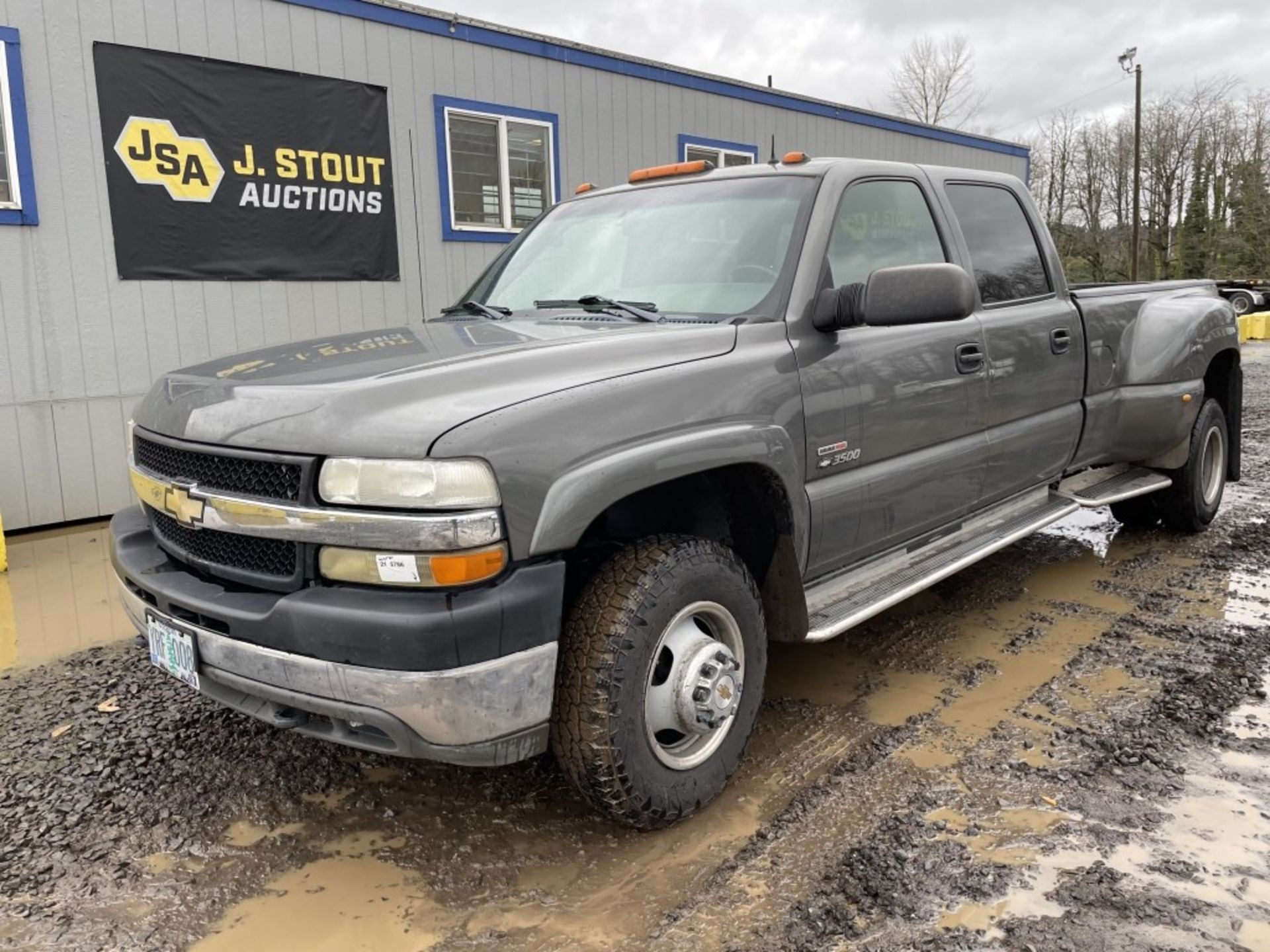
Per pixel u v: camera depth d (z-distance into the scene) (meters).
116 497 6.87
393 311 8.39
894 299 2.93
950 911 2.29
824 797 2.85
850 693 3.61
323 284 7.88
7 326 6.30
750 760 3.10
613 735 2.43
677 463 2.53
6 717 3.56
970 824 2.67
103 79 6.53
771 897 2.38
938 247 3.87
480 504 2.18
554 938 2.25
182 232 7.03
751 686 2.86
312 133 7.66
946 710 3.43
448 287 8.77
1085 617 4.39
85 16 6.41
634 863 2.55
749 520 3.04
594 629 2.45
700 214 3.55
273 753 3.23
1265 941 2.15
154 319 6.95
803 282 3.14
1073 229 52.56
